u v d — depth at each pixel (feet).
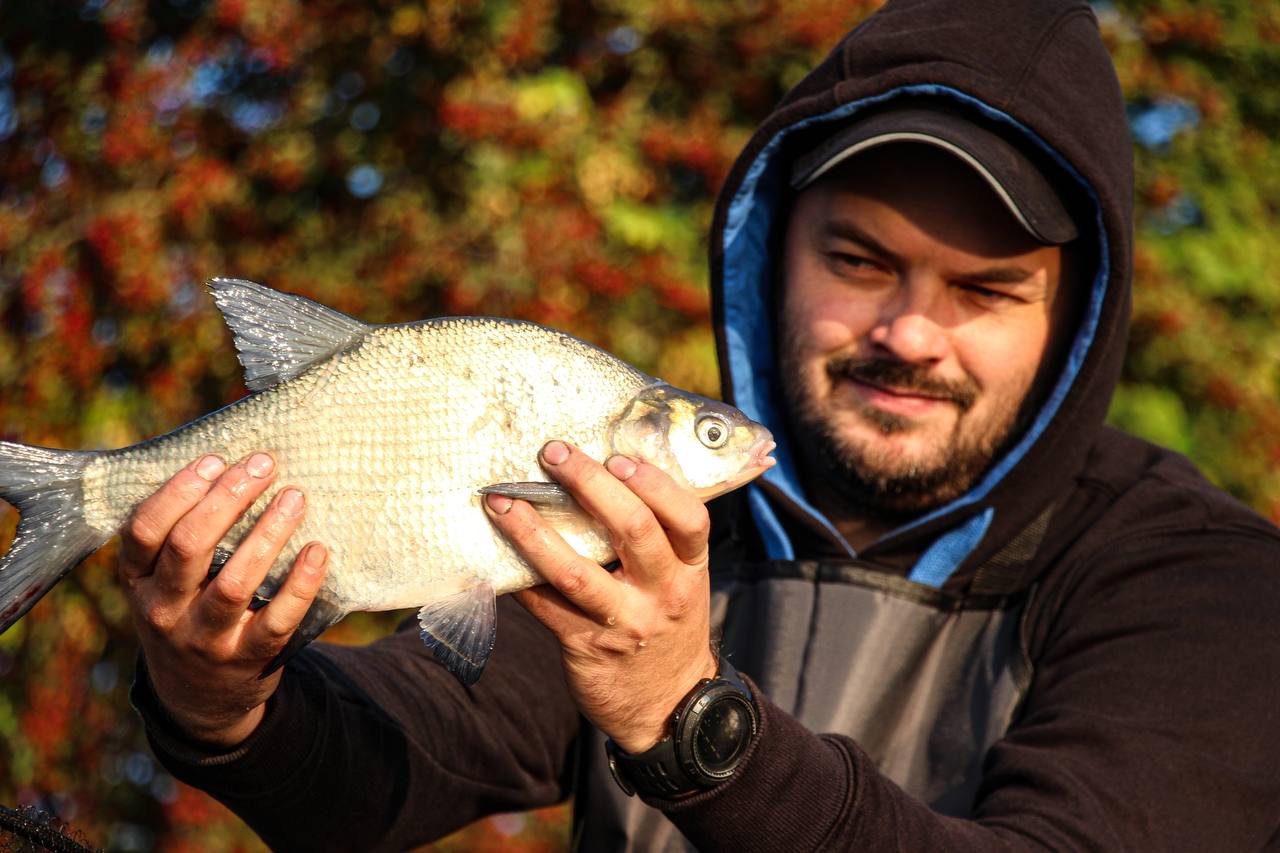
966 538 7.62
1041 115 7.69
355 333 6.02
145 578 5.84
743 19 18.25
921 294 7.96
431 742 7.49
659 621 5.72
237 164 18.24
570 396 6.12
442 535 5.90
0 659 18.22
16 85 18.20
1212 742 6.39
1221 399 19.45
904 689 7.41
